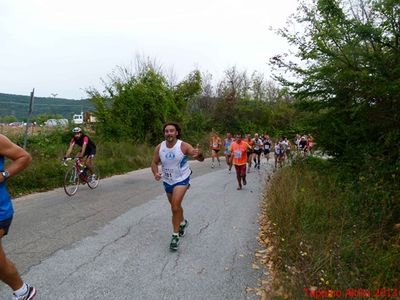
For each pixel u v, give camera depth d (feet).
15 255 16.14
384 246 16.79
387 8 24.34
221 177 48.32
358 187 23.38
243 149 37.63
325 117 32.68
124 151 58.03
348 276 13.52
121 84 75.00
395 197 19.95
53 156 43.34
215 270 15.30
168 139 17.71
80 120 65.98
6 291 12.60
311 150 36.22
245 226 22.52
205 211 26.45
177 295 12.99
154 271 14.92
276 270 15.20
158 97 78.13
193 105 131.75
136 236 19.47
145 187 36.68
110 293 12.89
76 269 14.79
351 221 18.95
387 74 25.14
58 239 18.57
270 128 134.31
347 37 26.81
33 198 29.53
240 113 140.77
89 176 34.88
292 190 25.38
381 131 27.99
